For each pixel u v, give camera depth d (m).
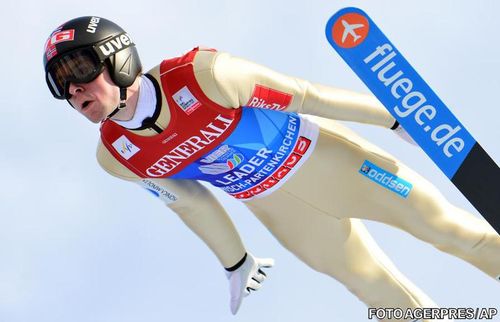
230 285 15.45
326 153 14.34
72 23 12.55
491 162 13.31
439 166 13.48
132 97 12.79
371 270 15.25
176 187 14.47
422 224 14.59
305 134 14.23
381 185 14.50
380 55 12.94
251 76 12.90
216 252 15.27
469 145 13.33
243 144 13.68
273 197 14.72
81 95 12.45
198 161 13.78
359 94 14.05
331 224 14.88
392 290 15.30
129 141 13.49
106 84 12.45
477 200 13.48
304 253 15.23
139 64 12.88
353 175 14.45
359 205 14.67
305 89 13.47
